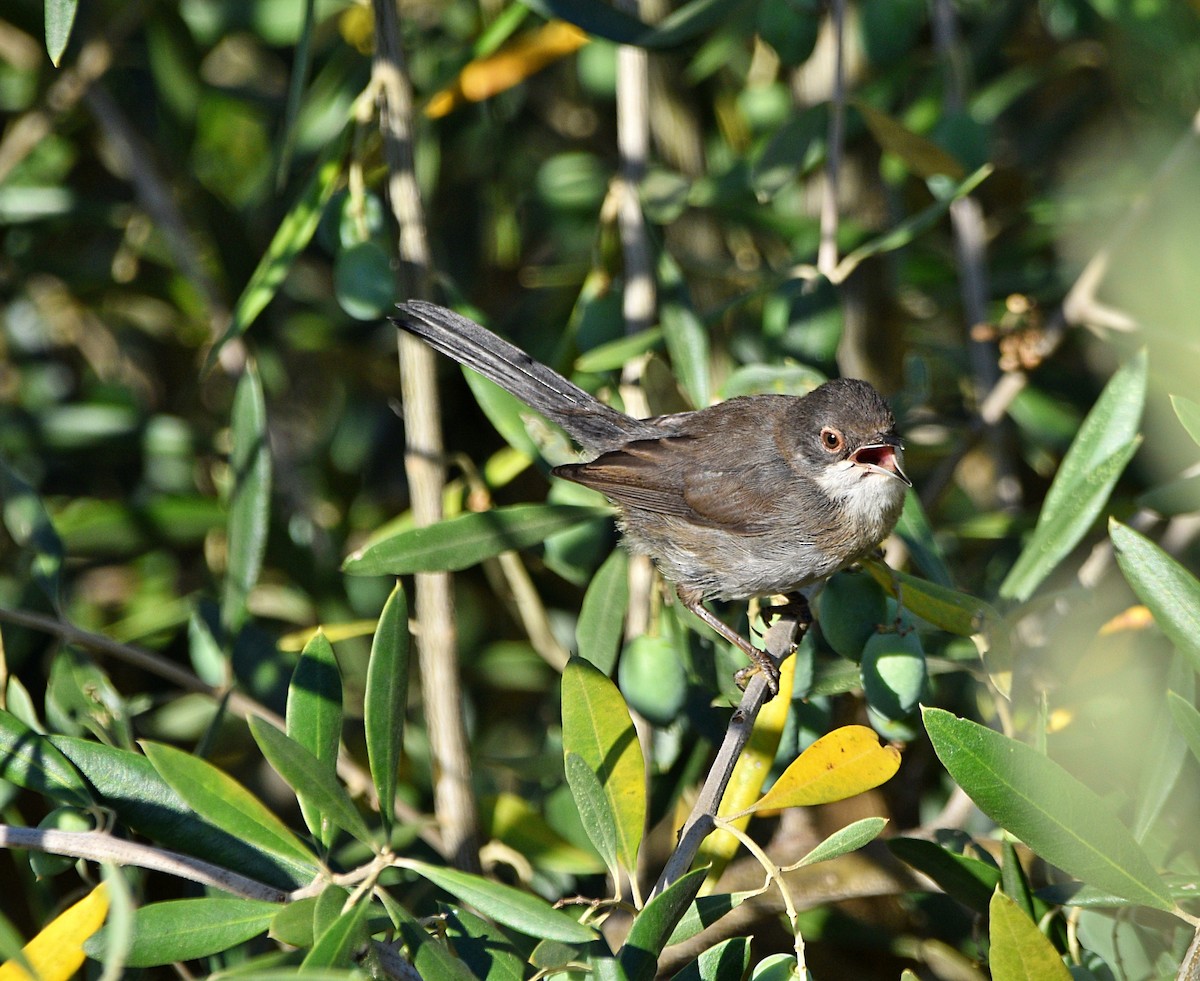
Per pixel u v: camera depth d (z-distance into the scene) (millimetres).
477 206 13992
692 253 13211
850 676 8711
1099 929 7945
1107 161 12609
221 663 9539
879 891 8508
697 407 10484
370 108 9195
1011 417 12094
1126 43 11164
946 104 11219
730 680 9609
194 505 11508
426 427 9602
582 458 10250
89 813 7195
